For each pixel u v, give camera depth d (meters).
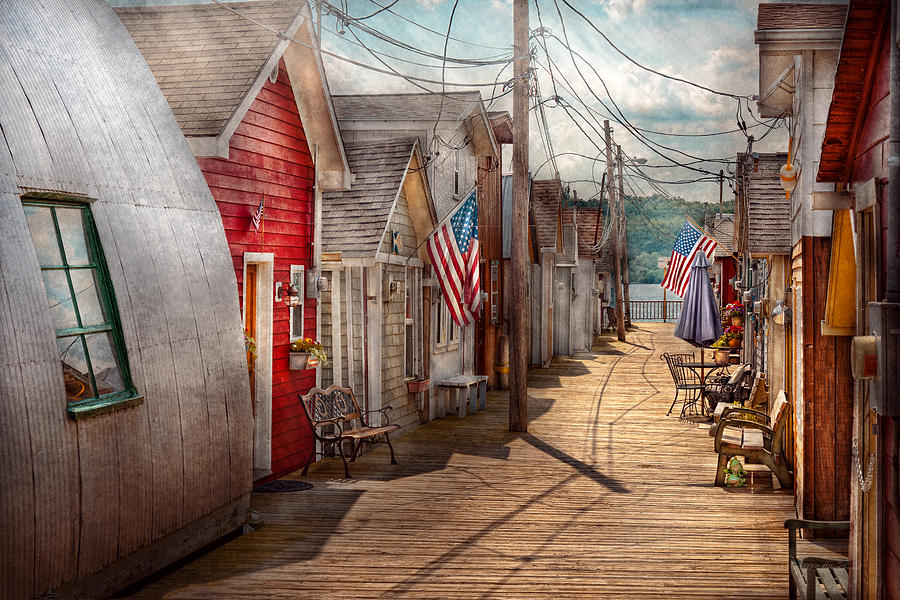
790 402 9.84
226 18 9.92
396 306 13.36
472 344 17.98
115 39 7.12
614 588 6.38
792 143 9.29
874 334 3.90
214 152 8.28
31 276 5.21
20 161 5.34
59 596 5.28
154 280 6.51
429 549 7.35
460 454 11.77
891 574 4.11
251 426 7.86
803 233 7.69
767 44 7.63
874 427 4.37
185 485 6.68
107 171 6.24
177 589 6.25
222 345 7.39
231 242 8.95
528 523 8.22
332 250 11.98
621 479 10.22
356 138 15.59
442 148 15.52
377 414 12.27
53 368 5.25
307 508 8.73
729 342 21.34
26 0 6.14
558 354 26.92
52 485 5.16
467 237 13.07
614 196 30.67
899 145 3.86
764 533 7.91
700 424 14.27
